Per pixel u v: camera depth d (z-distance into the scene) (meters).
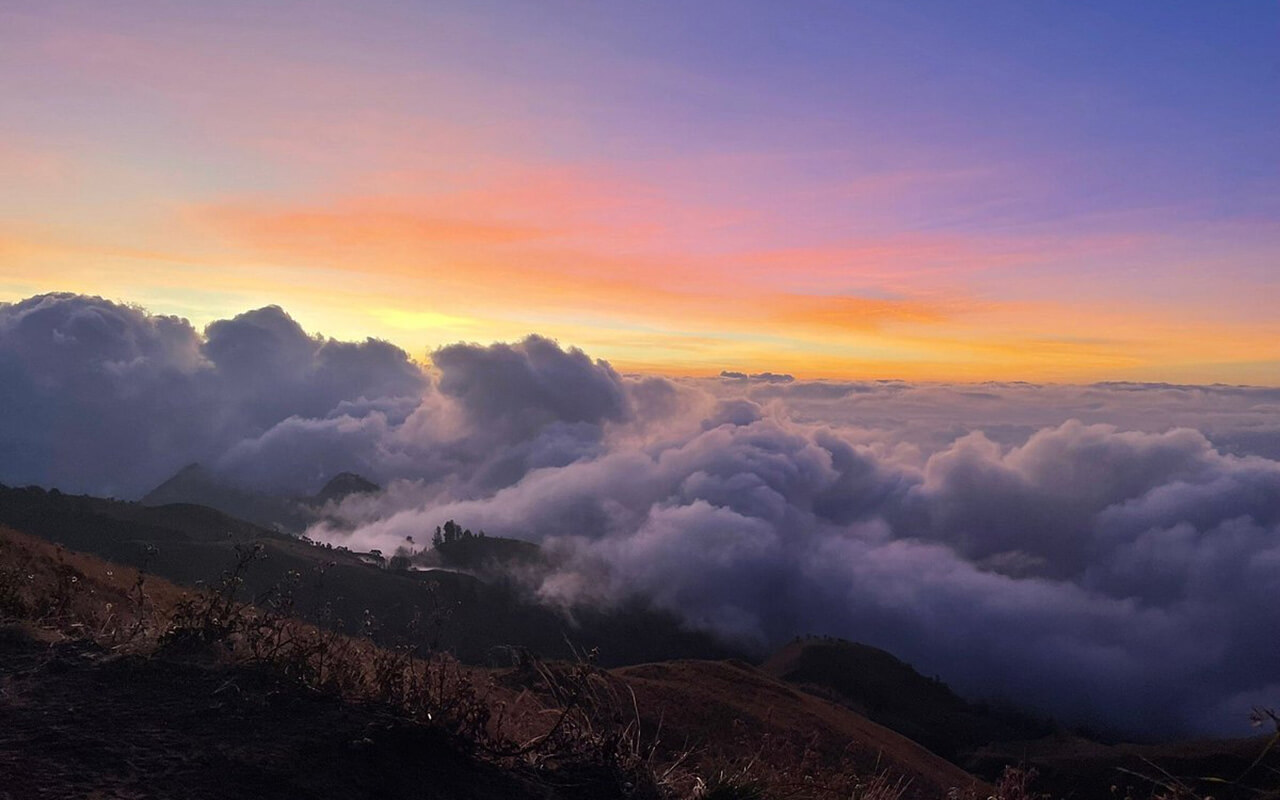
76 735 3.69
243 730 3.92
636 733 4.73
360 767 3.72
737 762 4.87
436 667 4.60
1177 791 3.34
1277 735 3.18
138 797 3.20
